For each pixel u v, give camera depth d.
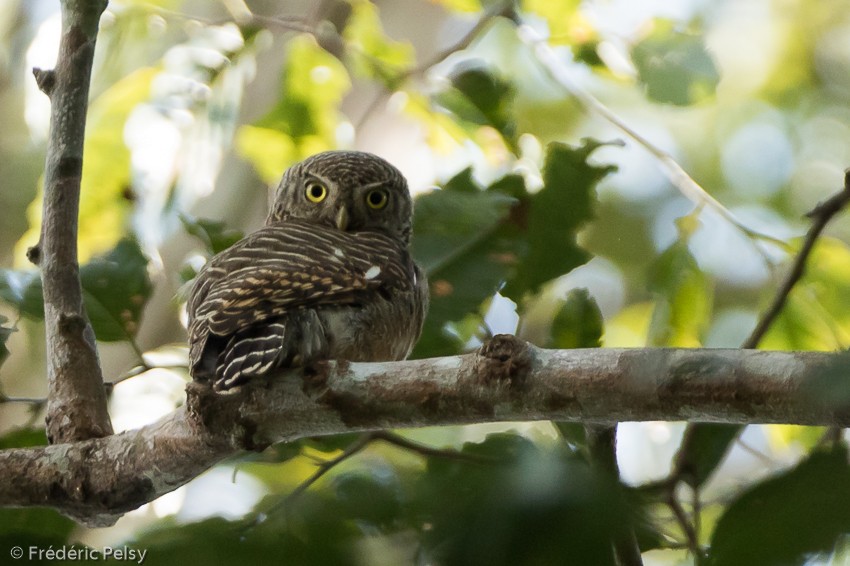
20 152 15.62
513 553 3.51
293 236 7.57
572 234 8.80
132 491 6.36
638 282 18.80
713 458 6.43
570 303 8.17
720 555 3.83
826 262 9.47
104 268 8.13
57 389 6.98
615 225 19.22
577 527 3.48
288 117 11.36
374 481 4.84
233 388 5.81
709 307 10.32
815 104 20.17
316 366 5.94
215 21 11.22
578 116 18.88
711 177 19.84
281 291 6.74
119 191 11.10
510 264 8.70
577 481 3.55
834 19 20.25
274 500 5.37
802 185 19.80
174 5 12.53
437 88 10.84
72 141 7.45
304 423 5.96
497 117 10.68
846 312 9.50
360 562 4.41
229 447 6.13
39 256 7.38
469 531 3.64
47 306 7.21
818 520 3.76
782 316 9.66
